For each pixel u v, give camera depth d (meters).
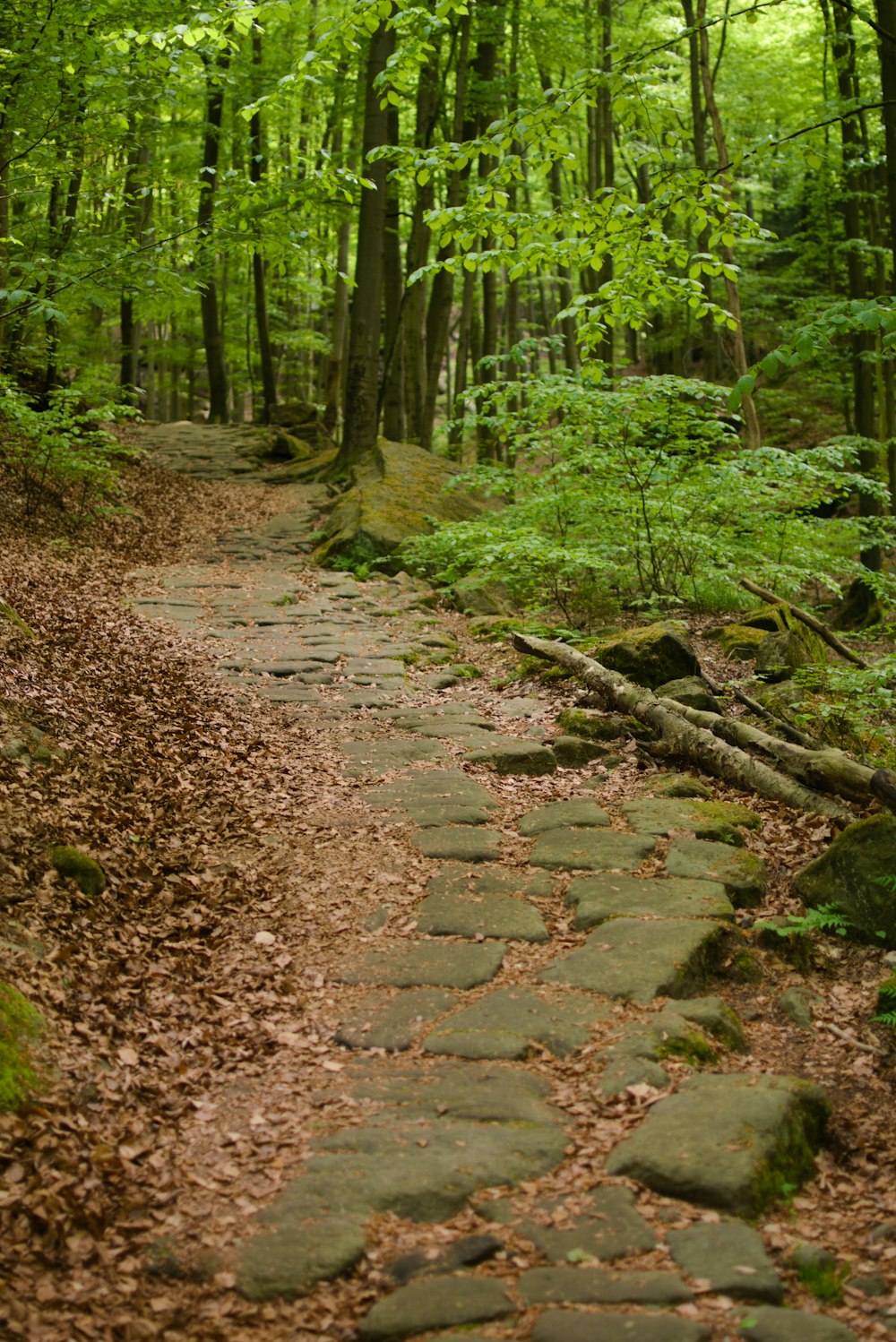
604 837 5.52
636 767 6.72
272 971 4.38
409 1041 3.83
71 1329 2.50
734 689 7.25
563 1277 2.67
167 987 4.20
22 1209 2.83
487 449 18.30
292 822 5.91
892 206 7.71
